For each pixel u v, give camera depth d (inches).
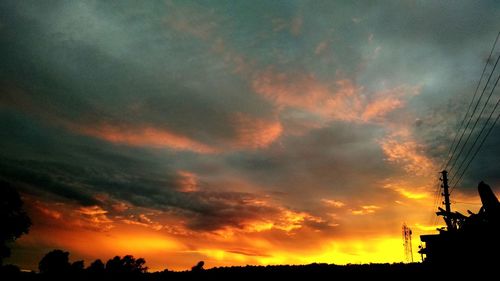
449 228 710.5
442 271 718.5
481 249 608.7
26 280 1716.3
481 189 564.7
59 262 1931.6
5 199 1542.8
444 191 1275.8
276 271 1720.0
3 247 1563.7
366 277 1392.7
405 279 1208.8
